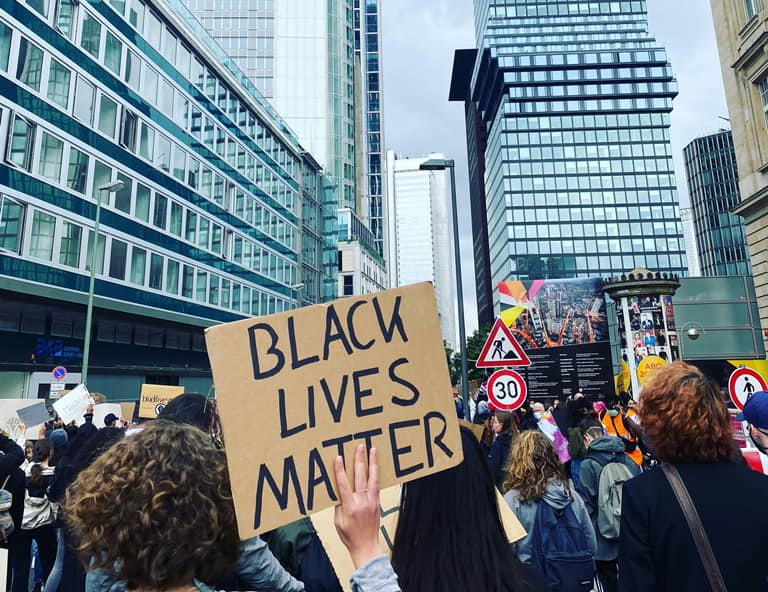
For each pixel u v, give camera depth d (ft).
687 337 58.54
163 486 4.33
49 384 73.26
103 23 82.74
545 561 11.06
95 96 80.33
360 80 309.83
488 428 29.81
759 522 6.27
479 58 329.93
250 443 4.52
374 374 4.95
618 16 304.30
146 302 89.71
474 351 201.57
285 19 239.91
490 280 364.38
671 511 6.53
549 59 290.15
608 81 287.48
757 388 24.57
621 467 15.02
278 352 4.81
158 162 95.25
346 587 5.79
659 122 283.18
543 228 270.67
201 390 110.83
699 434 6.79
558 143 282.56
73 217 74.74
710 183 316.19
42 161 70.08
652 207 272.31
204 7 237.45
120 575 4.36
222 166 118.52
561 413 30.53
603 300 54.65
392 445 4.81
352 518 4.19
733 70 66.64
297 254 160.56
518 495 11.73
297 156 164.96
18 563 17.38
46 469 18.39
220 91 119.65
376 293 5.14
